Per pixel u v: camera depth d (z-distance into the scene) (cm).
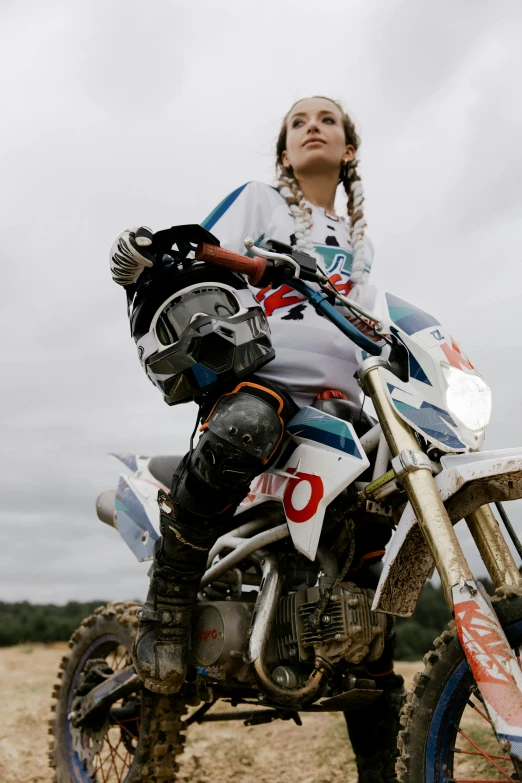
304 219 233
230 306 191
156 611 202
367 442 194
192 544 195
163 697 221
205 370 186
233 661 199
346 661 195
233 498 192
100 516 281
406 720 161
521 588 151
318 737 357
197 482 188
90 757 271
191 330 184
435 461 166
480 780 158
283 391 200
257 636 190
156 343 191
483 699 138
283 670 194
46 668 650
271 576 200
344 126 268
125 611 273
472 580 146
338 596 188
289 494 192
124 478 267
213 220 235
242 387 190
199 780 301
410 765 158
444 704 159
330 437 190
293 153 259
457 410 172
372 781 217
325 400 208
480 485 166
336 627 187
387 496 181
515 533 177
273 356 194
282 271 187
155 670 199
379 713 217
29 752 337
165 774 221
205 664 202
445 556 149
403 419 170
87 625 286
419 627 700
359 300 236
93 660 284
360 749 220
